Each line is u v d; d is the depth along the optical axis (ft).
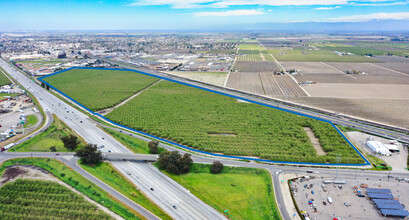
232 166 441.68
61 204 346.33
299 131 574.97
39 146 506.07
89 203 347.15
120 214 329.93
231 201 359.87
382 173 424.05
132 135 561.43
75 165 439.63
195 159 463.42
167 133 568.00
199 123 620.90
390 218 329.31
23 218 326.03
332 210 343.46
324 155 483.10
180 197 365.81
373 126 606.55
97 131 580.71
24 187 378.12
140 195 368.27
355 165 448.24
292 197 366.84
